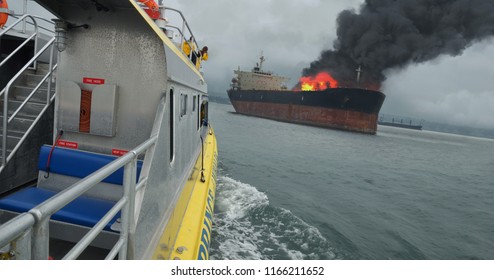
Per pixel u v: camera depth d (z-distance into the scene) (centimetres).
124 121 406
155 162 329
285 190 1517
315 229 973
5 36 716
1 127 520
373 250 968
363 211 1360
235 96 10312
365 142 5256
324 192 1612
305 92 7325
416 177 2498
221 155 2303
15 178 492
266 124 6556
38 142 534
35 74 686
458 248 1102
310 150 3303
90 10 387
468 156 5434
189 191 631
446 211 1560
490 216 1542
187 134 581
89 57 399
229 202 1124
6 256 133
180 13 552
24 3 746
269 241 853
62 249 372
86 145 416
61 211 343
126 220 252
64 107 408
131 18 386
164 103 372
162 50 389
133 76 396
